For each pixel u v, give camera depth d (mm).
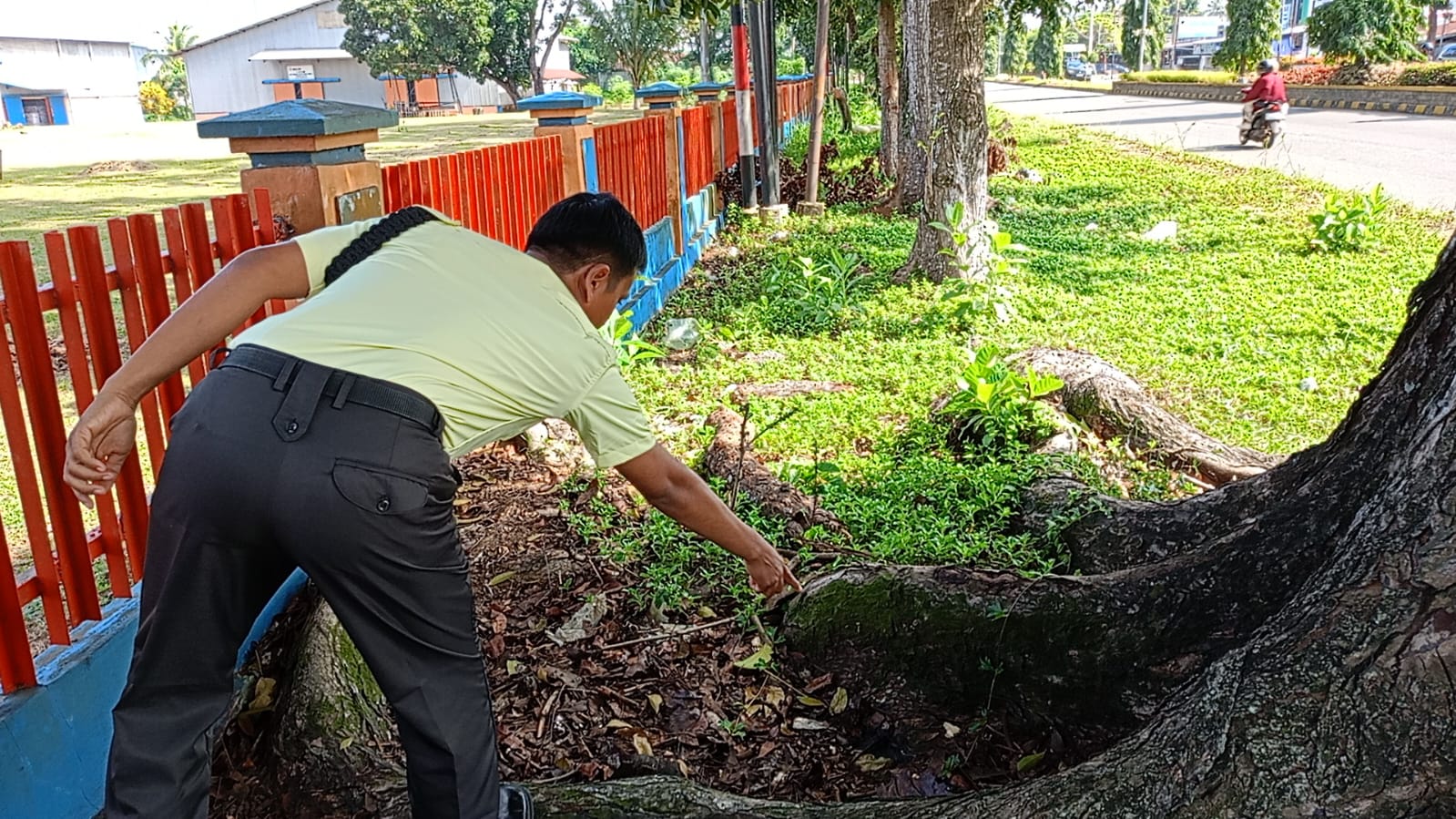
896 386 6449
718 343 7680
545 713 3248
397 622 2055
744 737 3207
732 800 2617
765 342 7652
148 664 2084
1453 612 1887
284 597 3715
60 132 41062
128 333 3045
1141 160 18234
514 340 2102
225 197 3383
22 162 22859
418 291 2076
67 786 2762
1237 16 38469
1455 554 1925
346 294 2055
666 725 3234
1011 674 3111
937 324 7805
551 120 7336
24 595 2730
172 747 2117
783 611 3676
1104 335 7516
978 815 2342
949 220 8953
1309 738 1938
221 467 1895
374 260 2158
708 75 33000
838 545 4117
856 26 24828
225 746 3156
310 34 61656
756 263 10578
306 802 2855
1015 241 11039
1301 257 9953
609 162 8070
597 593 3865
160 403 3264
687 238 10703
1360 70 32062
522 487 4820
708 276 10211
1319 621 2059
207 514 1921
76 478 2037
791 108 25453
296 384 1925
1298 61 43438
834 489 4703
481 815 2217
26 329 2713
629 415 2297
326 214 3703
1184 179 15617
